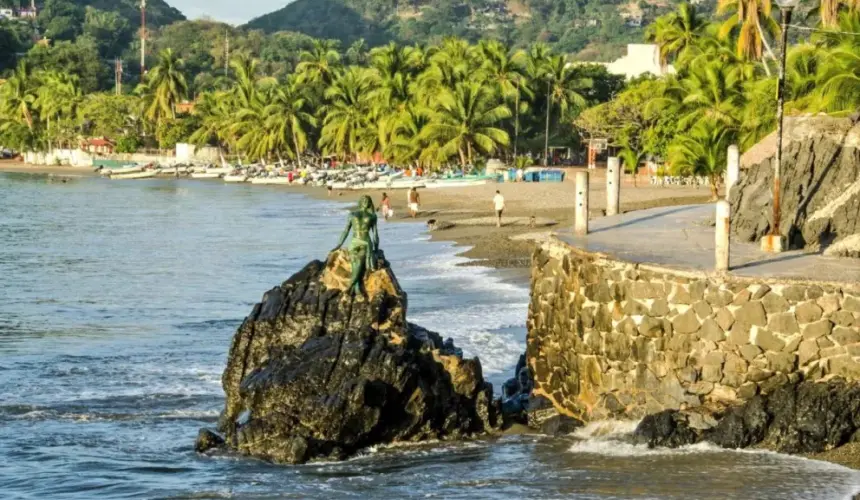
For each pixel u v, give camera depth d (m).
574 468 22.84
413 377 25.17
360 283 26.62
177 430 27.98
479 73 151.62
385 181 135.25
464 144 140.25
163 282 56.28
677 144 86.75
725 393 23.36
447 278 51.72
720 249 23.62
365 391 24.55
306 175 156.50
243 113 184.00
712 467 21.91
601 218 35.84
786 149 31.17
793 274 23.55
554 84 155.75
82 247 74.81
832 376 22.56
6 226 92.44
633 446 23.61
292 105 176.75
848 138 30.52
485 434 26.05
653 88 121.25
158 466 24.89
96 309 47.50
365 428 24.77
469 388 26.12
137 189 151.75
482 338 36.94
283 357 26.03
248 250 71.56
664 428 23.52
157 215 104.50
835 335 22.44
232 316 45.47
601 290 25.08
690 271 23.64
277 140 179.88
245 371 26.83
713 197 82.31
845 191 28.91
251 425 25.28
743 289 23.05
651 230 31.81
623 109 121.88
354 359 25.14
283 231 85.50
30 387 32.81
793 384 22.77
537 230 71.81
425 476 22.95
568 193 103.25
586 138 147.62
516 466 23.34
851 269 24.41
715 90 90.25
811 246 28.16
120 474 24.50
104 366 35.66
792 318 22.67
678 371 23.78
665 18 127.38
